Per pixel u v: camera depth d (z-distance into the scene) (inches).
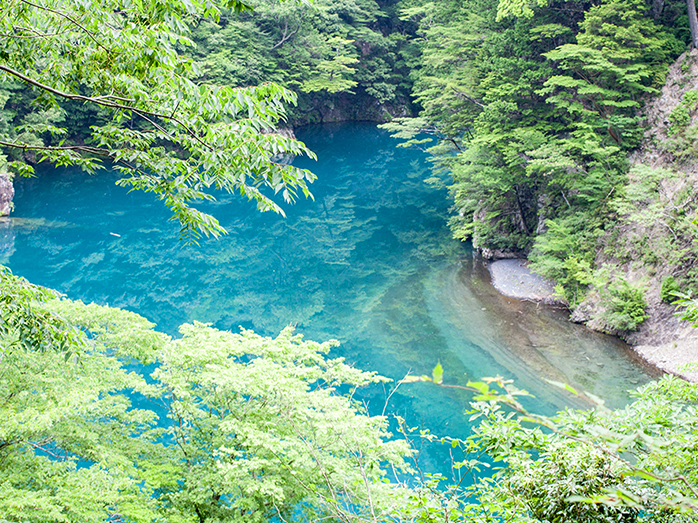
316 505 336.2
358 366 796.0
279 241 1443.2
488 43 1328.7
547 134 1123.3
